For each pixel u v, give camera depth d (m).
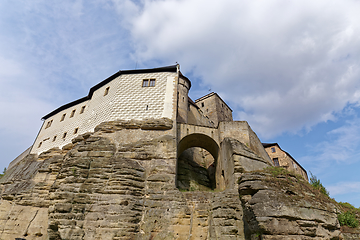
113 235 14.29
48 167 23.05
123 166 17.62
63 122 30.33
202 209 16.41
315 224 12.71
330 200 17.02
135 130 21.22
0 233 19.05
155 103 23.38
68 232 14.33
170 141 20.09
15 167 28.22
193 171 25.78
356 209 19.42
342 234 14.70
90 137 20.83
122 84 25.23
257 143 23.17
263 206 12.63
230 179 18.11
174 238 14.91
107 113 23.78
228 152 19.23
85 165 17.66
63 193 15.77
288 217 12.19
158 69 25.80
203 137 22.86
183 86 32.22
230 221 14.63
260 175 15.23
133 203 15.79
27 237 18.69
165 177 17.69
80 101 30.42
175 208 16.05
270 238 11.54
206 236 15.45
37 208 20.08
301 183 15.62
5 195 21.81
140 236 14.75
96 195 16.02
